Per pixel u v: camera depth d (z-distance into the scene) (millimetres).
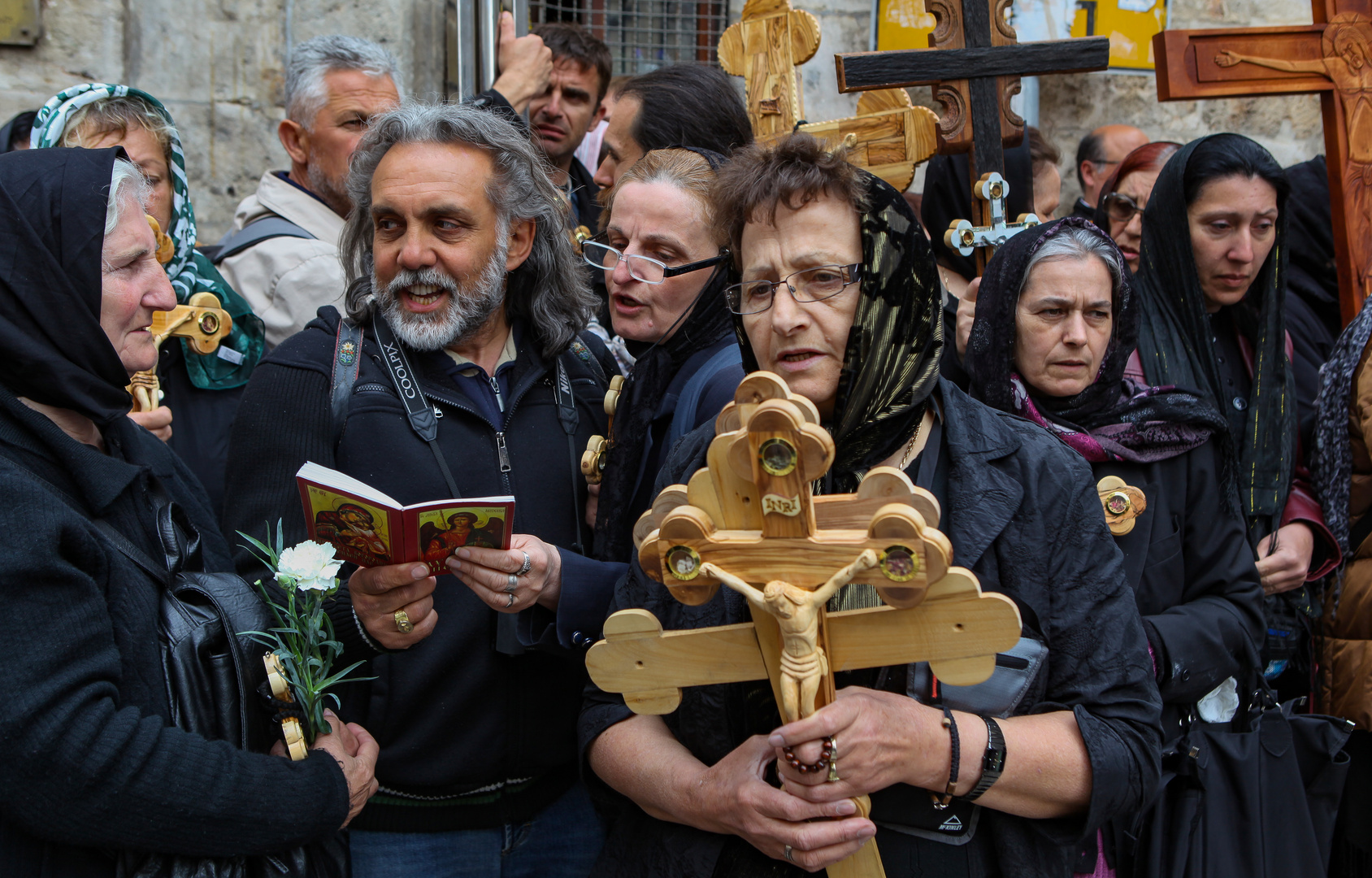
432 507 1444
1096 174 4293
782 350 1417
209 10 3701
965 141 2631
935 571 1156
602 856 1597
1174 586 2029
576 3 4406
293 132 3004
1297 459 2645
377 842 1794
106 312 1490
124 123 2467
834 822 1269
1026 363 2172
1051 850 1420
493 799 1846
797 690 1207
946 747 1309
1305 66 2957
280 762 1449
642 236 2035
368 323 1914
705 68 2537
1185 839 1920
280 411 1799
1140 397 2154
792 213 1397
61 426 1487
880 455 1482
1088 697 1410
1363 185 2971
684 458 1625
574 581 1710
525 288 2012
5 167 1446
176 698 1422
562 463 1963
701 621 1482
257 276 2756
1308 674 2611
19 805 1237
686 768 1440
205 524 1773
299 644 1498
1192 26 4570
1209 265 2525
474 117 1888
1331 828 2119
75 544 1322
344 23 3764
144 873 1357
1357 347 2453
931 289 1434
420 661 1762
